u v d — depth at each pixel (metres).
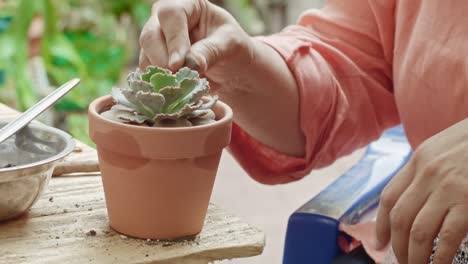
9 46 2.05
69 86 0.96
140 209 0.87
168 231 0.88
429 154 0.91
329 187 1.21
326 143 1.23
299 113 1.19
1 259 0.83
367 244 1.13
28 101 2.05
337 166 2.59
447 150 0.91
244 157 1.23
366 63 1.26
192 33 1.00
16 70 2.05
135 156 0.85
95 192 0.97
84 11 2.40
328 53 1.25
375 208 1.20
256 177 1.25
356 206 1.17
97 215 0.92
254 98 1.15
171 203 0.87
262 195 2.35
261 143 1.22
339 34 1.27
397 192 0.93
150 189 0.86
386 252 1.12
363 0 1.26
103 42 2.41
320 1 3.01
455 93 1.08
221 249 0.87
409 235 0.91
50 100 0.94
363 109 1.26
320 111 1.21
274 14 3.08
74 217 0.92
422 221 0.89
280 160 1.24
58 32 2.14
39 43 2.23
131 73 0.89
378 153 1.29
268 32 3.07
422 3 1.13
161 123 0.86
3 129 0.91
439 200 0.89
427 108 1.12
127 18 2.58
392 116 1.29
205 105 0.89
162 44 0.94
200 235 0.89
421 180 0.91
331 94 1.22
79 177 1.00
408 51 1.14
